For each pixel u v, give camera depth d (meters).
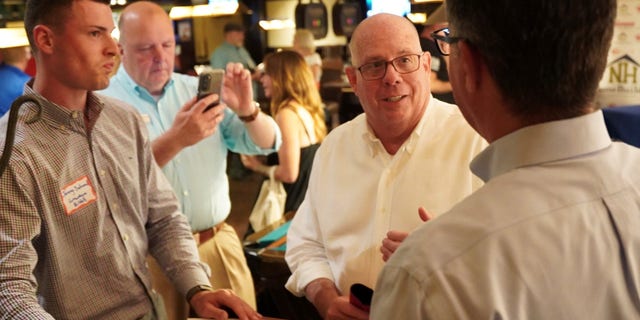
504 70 0.80
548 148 0.81
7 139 1.28
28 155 1.47
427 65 1.67
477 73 0.84
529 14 0.76
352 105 4.70
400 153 1.66
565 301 0.76
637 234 0.79
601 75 0.80
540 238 0.76
